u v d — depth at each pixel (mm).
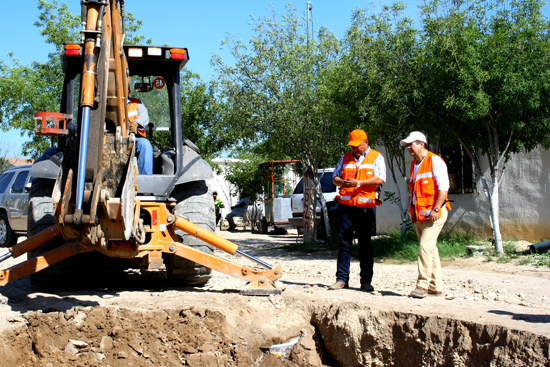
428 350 4672
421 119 9227
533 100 8234
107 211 4133
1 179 13742
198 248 5930
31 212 5773
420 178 5633
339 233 6195
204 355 4762
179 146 6000
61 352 4531
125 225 4234
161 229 5484
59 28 17625
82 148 4051
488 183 10750
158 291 5930
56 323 4621
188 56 6199
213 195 6449
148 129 6562
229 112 13961
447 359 4547
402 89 9305
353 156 6152
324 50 13375
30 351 4469
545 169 9742
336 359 5219
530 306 5207
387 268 8562
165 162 6191
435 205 5473
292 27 13391
